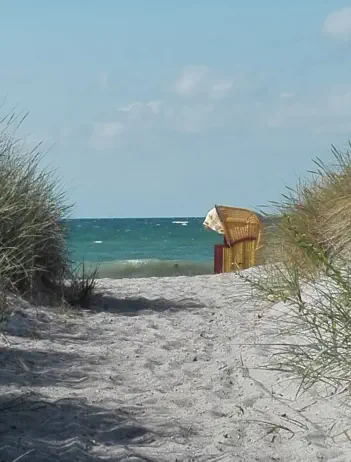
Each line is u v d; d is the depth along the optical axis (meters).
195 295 22.59
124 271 48.62
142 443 9.81
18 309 17.20
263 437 9.92
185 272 46.75
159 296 22.45
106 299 21.23
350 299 11.32
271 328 16.06
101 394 11.88
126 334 16.84
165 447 9.61
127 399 11.75
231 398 11.99
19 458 8.39
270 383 12.44
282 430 10.12
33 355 14.02
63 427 10.05
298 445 9.51
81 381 12.70
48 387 12.07
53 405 10.95
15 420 10.15
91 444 9.46
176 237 97.06
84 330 16.88
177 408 11.45
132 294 22.56
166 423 10.55
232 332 16.98
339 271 12.18
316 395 11.22
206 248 77.12
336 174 18.59
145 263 52.81
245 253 29.50
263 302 18.48
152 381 12.96
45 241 19.30
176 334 16.95
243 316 18.50
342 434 9.77
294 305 15.73
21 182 18.94
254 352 14.45
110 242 89.62
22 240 18.12
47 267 19.64
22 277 18.14
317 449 9.33
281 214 18.73
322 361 11.38
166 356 14.83
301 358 11.83
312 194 18.72
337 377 11.17
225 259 29.66
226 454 9.32
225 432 10.08
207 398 11.91
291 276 16.59
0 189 18.02
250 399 11.69
